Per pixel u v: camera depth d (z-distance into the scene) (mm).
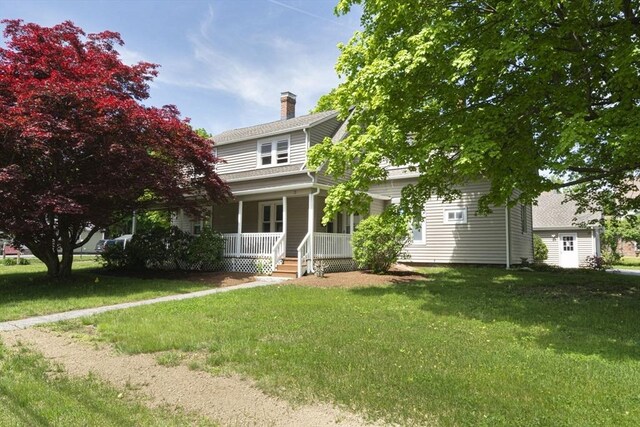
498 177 9086
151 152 13641
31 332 6832
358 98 10992
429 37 8328
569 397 3887
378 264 14953
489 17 8617
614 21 8414
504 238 16750
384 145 10008
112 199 12516
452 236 17891
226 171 19891
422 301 9211
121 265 16906
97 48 13414
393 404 3787
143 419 3635
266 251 15531
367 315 7766
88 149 11414
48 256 13625
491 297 9742
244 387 4324
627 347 5625
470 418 3471
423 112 9969
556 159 8711
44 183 11508
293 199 18062
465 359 5047
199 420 3625
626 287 11359
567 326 6891
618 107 7859
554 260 27766
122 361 5270
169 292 11219
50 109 10555
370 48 10562
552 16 8680
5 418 3658
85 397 4117
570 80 8844
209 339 6066
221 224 20156
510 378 4395
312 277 13875
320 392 4098
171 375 4730
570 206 28438
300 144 17391
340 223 18984
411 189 10859
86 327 7145
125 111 11273
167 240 16266
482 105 9242
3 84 10883
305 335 6230
